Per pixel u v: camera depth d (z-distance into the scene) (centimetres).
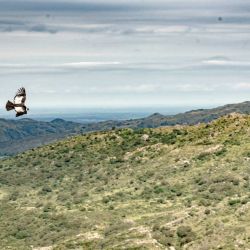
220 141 15800
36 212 13712
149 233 9069
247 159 13775
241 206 9469
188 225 9144
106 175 16600
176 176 14375
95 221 11588
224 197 10944
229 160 14125
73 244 9869
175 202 12075
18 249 11156
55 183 17175
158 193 13425
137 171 16050
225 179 12562
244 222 8606
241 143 15075
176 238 8731
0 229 12750
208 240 8256
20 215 13712
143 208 12075
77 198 14650
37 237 11706
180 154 15988
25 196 16188
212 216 9294
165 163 15750
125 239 9094
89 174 17250
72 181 17000
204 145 15875
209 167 14075
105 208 12900
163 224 9550
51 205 14275
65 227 11869
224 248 7844
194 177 13762
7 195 16612
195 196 11919
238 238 8025
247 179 12225
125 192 14262
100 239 9750
